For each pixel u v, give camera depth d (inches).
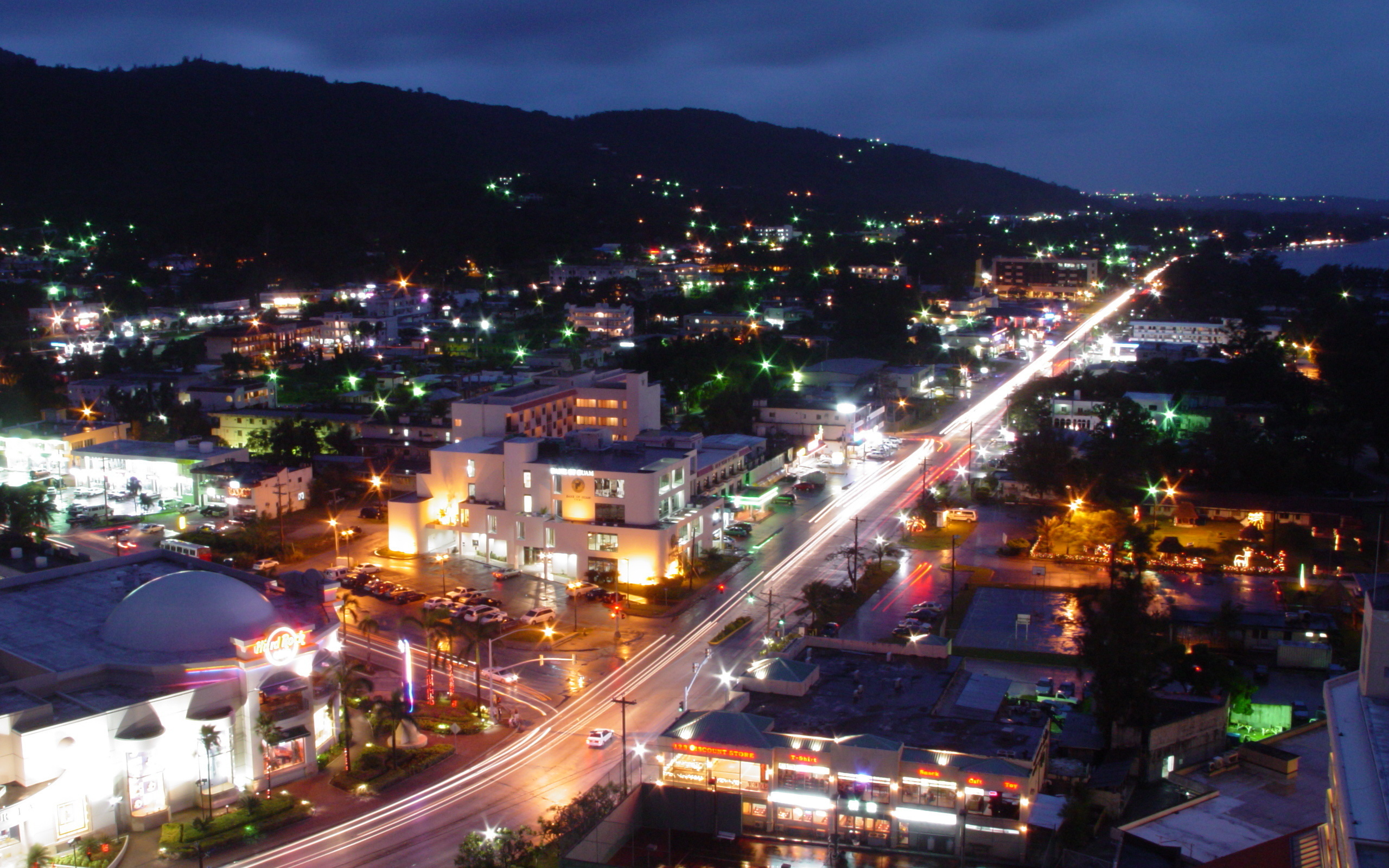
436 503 6756.9
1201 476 7751.0
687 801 3474.4
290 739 3897.6
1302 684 4662.9
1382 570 6072.8
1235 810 3599.9
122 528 7091.5
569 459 6476.4
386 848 3440.0
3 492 6998.0
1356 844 2180.1
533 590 5999.0
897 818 3385.8
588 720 4330.7
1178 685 4522.6
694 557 6363.2
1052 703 4365.2
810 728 3602.4
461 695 4611.2
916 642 4239.7
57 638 4119.1
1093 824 3459.6
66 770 3454.7
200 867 3221.0
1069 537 6387.8
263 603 4274.1
